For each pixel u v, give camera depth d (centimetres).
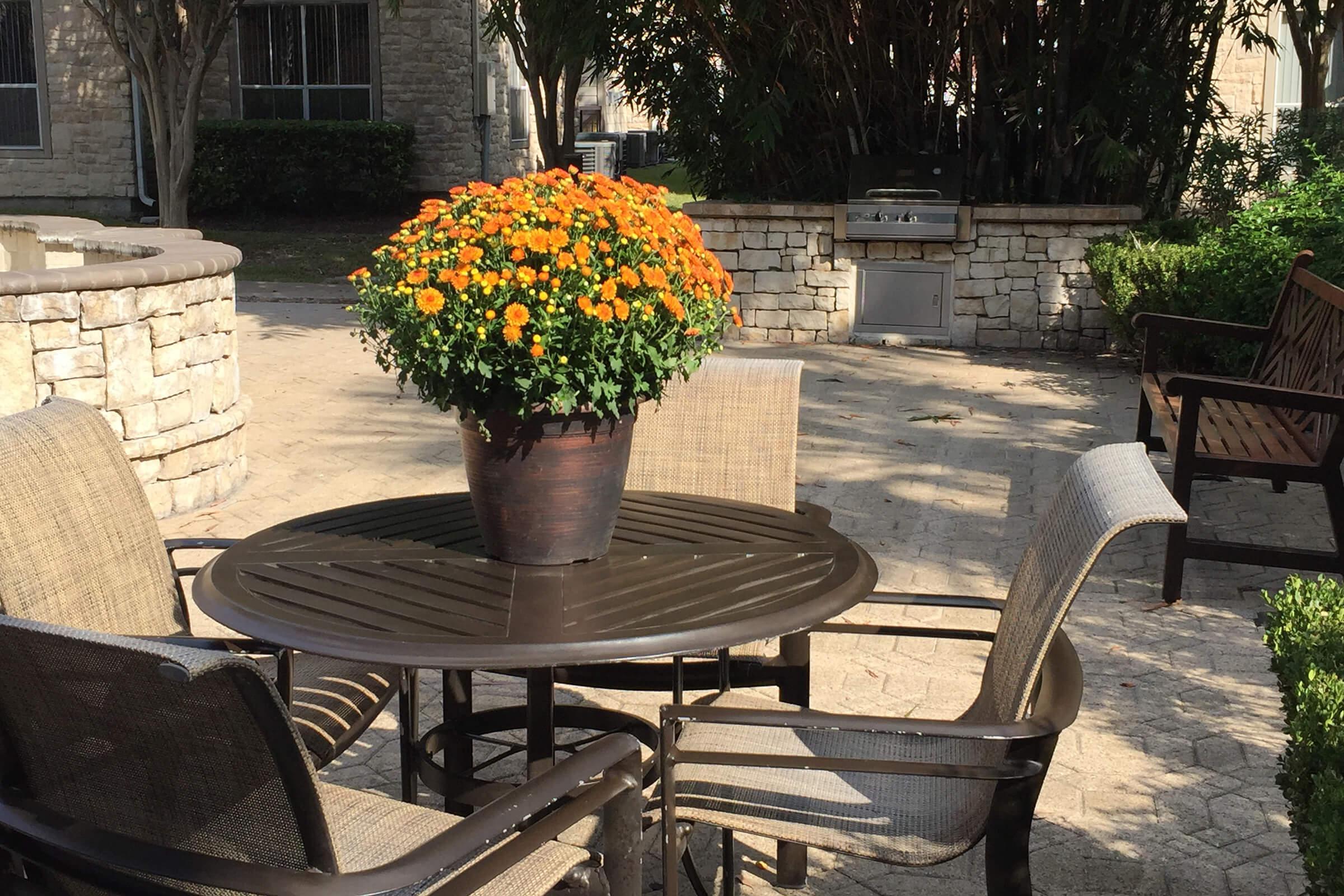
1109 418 747
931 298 988
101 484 262
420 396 229
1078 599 456
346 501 577
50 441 254
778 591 226
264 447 671
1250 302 755
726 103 975
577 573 235
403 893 184
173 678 141
